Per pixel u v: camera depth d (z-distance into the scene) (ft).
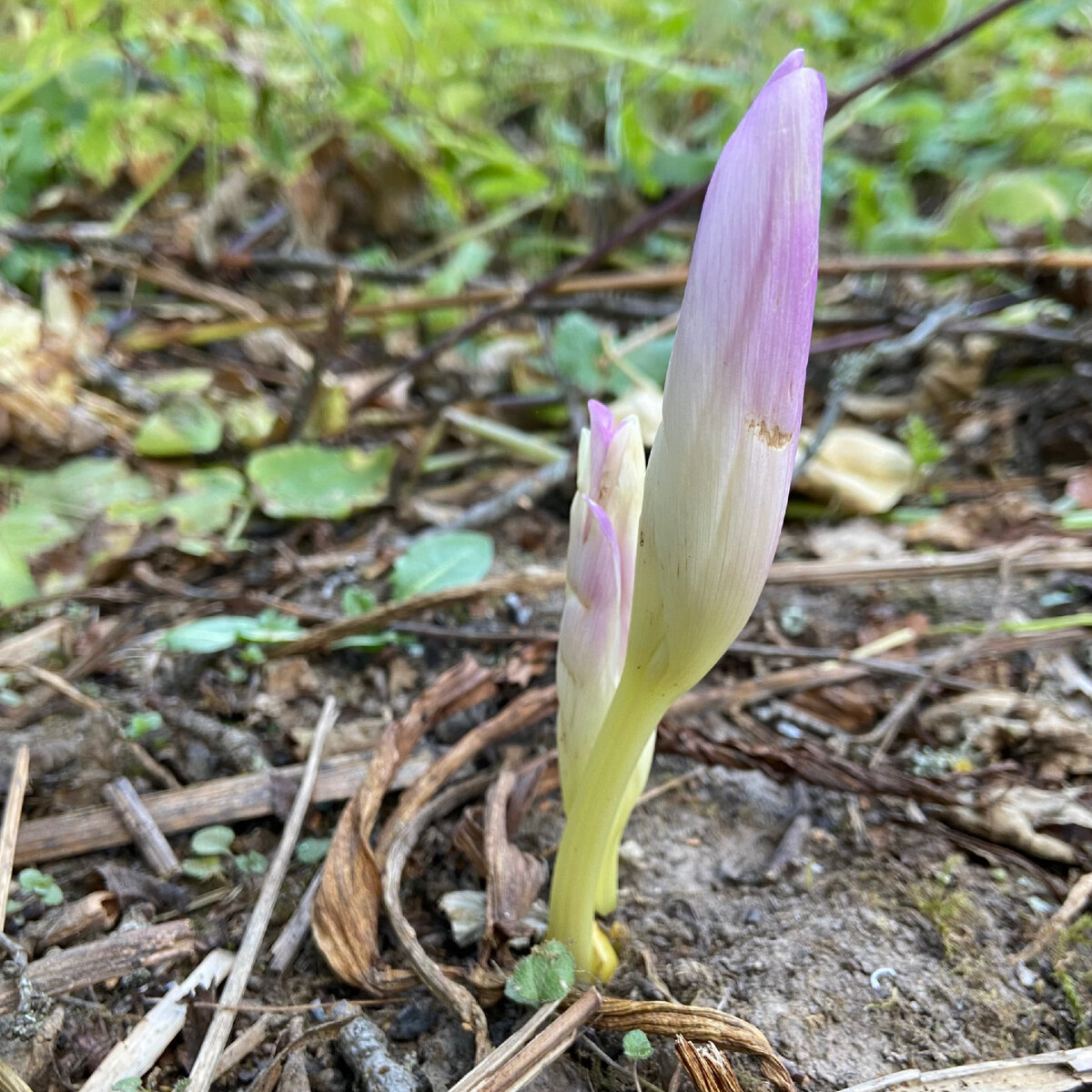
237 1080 0.41
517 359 1.02
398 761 0.51
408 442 0.83
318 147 1.11
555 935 0.42
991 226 1.17
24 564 0.68
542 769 0.52
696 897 0.49
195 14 0.98
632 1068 0.41
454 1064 0.41
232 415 0.85
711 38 1.14
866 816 0.53
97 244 1.02
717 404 0.31
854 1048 0.42
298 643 0.61
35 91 0.99
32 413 0.79
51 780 0.53
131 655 0.63
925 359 1.00
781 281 0.30
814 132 0.30
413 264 1.18
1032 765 0.56
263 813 0.52
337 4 0.97
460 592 0.62
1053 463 0.86
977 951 0.46
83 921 0.45
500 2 1.14
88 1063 0.41
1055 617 0.68
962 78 1.37
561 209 1.30
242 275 1.11
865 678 0.63
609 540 0.38
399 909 0.44
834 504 0.81
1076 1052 0.41
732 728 0.59
